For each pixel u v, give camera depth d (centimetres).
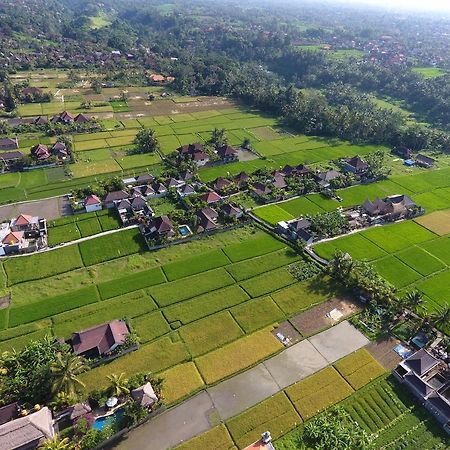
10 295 8831
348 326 8419
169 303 8762
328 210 12369
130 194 12544
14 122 17600
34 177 13700
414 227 11844
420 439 6394
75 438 6034
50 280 9300
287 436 6384
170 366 7425
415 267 10138
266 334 8156
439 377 7375
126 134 17512
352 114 18425
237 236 11062
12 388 6612
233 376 7312
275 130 18962
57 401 6375
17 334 7856
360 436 6225
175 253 10312
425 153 17300
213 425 6512
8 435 5775
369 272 9331
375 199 12938
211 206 12144
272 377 7331
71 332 7956
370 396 7038
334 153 16700
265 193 12875
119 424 6297
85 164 14712
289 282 9494
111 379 6706
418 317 8425
